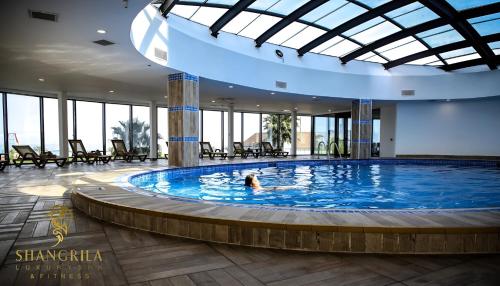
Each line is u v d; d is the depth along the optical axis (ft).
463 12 30.78
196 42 31.12
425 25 34.32
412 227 9.46
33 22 17.57
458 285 7.33
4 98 38.37
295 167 41.04
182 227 10.79
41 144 42.06
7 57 24.57
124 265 8.27
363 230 9.48
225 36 36.32
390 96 48.80
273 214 10.94
